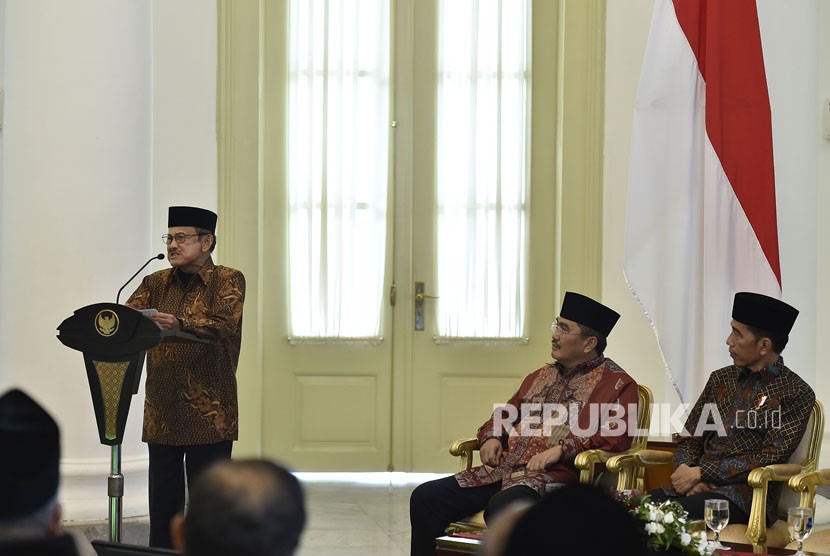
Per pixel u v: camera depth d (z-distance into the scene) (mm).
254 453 14094
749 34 11219
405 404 14539
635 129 11508
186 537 2762
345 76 14406
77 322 7664
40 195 11156
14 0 11289
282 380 14445
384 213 14430
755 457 8758
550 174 14531
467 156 14469
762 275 11086
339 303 14414
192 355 8656
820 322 13156
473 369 14562
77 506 11062
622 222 14234
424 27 14461
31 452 2895
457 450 9594
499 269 14477
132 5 11469
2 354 11297
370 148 14430
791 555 7660
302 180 14367
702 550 6648
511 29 14477
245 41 13977
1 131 11906
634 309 14164
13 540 2789
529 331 14531
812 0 12750
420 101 14469
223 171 13898
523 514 2584
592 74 14281
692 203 11445
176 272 8938
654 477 10086
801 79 12734
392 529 11578
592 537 2506
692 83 11398
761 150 11156
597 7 14250
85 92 11234
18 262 11195
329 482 14195
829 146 13070
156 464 8812
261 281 14289
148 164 11664
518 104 14477
